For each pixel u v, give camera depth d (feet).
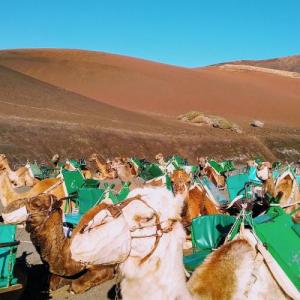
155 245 13.28
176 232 13.65
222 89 301.43
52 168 87.40
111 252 12.58
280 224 18.39
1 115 129.70
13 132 117.50
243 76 400.47
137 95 263.29
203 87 297.12
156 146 150.71
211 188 36.86
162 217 13.50
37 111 152.66
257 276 16.28
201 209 31.76
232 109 264.93
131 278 13.17
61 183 37.96
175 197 14.11
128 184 31.63
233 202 29.50
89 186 40.50
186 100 266.16
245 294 15.88
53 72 292.20
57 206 14.52
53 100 187.83
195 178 34.17
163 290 13.17
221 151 170.91
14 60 311.68
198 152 161.68
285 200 32.94
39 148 115.75
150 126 177.06
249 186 35.29
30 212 14.25
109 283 29.07
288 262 16.84
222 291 15.56
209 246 23.07
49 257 13.84
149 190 13.89
